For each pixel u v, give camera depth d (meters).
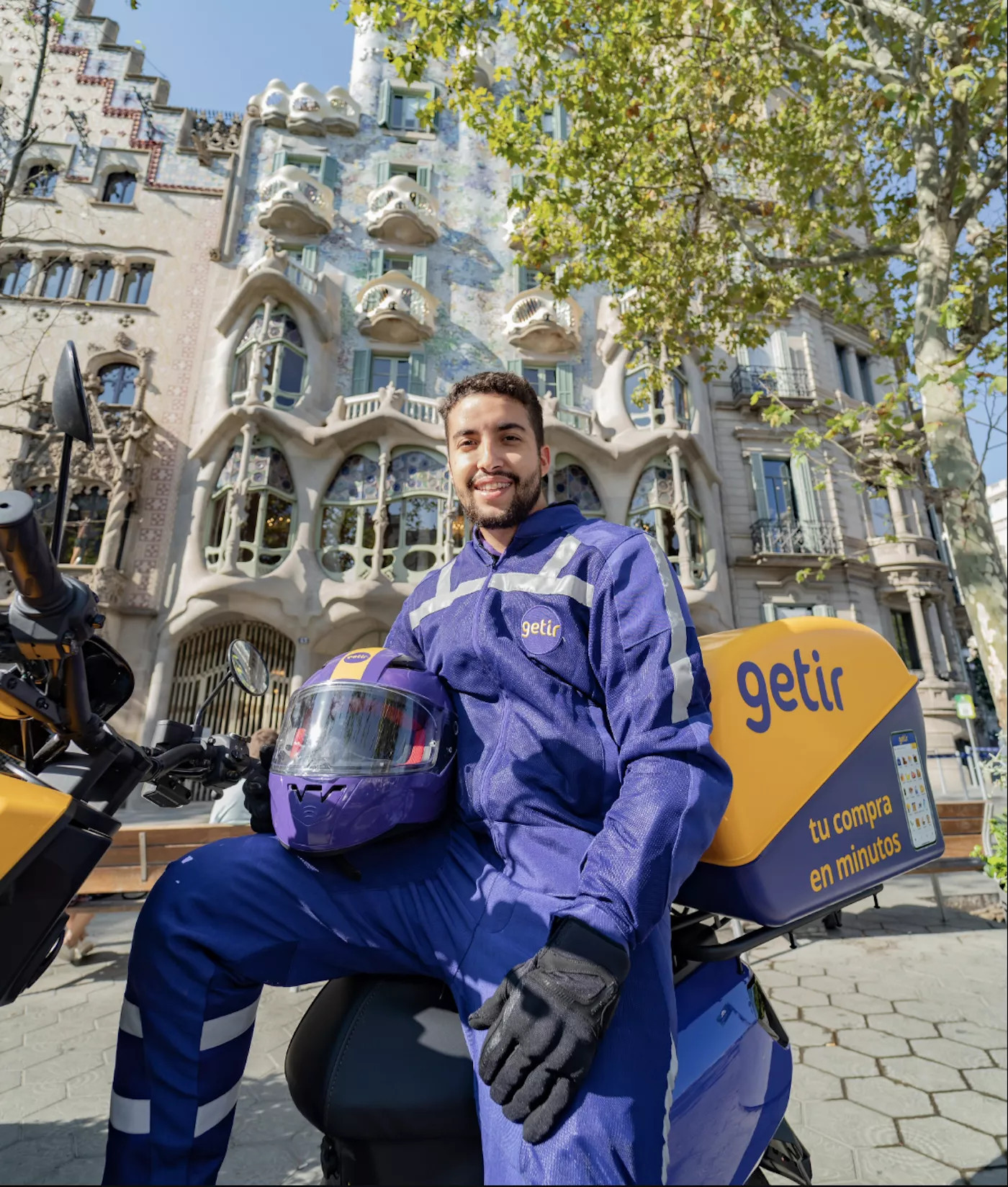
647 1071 0.83
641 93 7.50
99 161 17.44
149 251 16.88
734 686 1.27
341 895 1.03
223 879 1.02
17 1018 3.31
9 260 16.23
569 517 1.28
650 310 9.05
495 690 1.16
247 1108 2.55
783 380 18.12
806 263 7.18
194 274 16.81
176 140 17.98
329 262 17.53
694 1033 1.15
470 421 1.29
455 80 7.34
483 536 1.35
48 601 0.91
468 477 1.29
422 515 15.30
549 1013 0.77
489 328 17.73
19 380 15.10
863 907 5.55
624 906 0.84
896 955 4.35
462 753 1.15
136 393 15.61
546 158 7.82
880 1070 2.83
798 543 17.27
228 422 14.95
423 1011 1.02
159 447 15.32
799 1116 2.51
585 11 7.19
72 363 0.93
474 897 1.01
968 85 4.98
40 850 0.89
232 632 14.63
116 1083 0.95
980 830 5.30
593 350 17.81
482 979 0.92
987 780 5.36
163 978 0.96
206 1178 0.90
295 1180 2.10
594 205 8.18
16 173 6.38
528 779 1.06
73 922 4.15
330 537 14.97
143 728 13.67
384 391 15.63
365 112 19.25
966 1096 2.59
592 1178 0.72
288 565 14.39
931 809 1.49
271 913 1.01
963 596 5.58
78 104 17.73
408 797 1.04
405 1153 0.93
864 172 8.48
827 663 1.41
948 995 3.65
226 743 1.51
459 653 1.19
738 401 17.91
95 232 16.77
